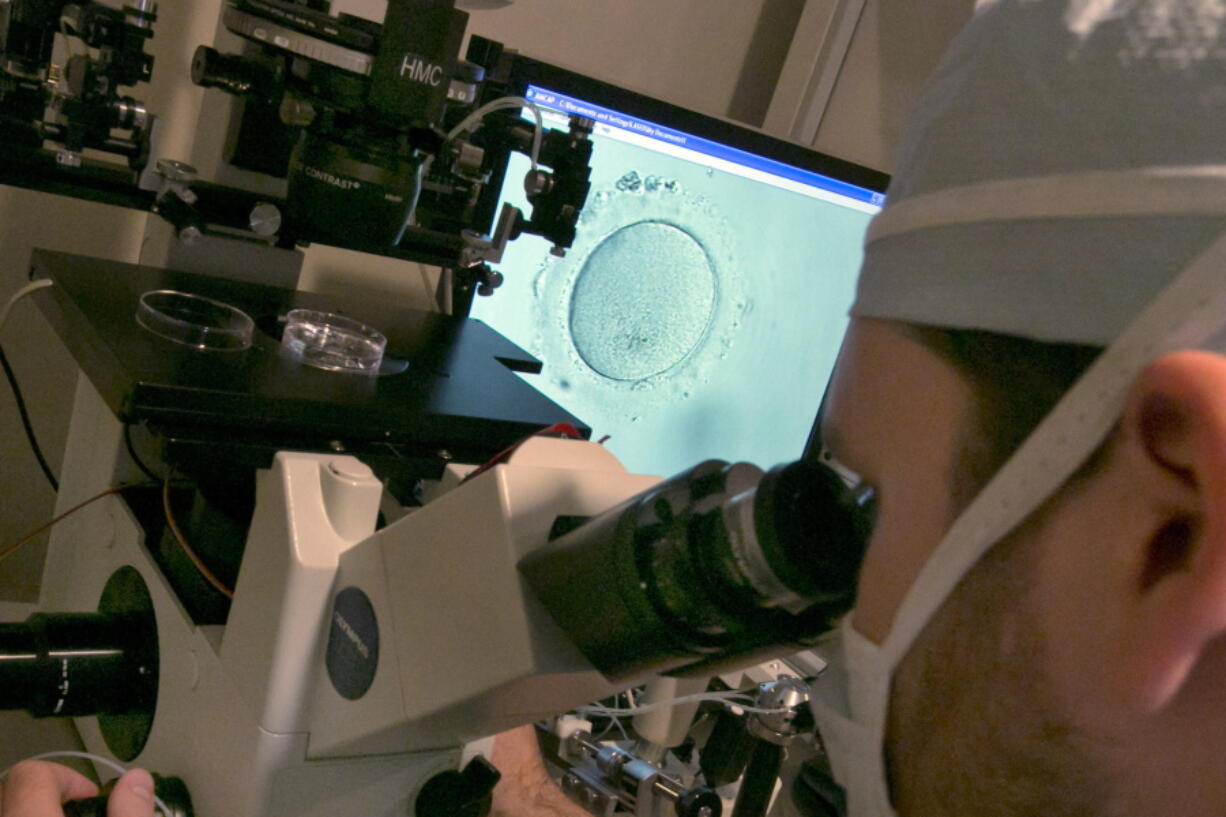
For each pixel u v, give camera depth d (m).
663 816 0.69
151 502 0.70
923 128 0.42
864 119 1.17
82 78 0.70
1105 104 0.34
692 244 0.96
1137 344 0.31
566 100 0.86
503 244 0.83
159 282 0.76
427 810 0.61
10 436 0.90
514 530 0.51
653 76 1.12
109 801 0.57
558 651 0.50
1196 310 0.30
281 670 0.57
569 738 0.74
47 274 0.74
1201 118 0.32
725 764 0.68
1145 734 0.32
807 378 1.04
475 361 0.80
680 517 0.47
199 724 0.61
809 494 0.45
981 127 0.38
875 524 0.42
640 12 1.08
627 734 0.79
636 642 0.47
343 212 0.67
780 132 1.14
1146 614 0.30
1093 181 0.34
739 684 0.84
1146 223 0.33
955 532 0.36
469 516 0.52
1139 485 0.30
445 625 0.52
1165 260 0.32
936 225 0.39
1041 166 0.35
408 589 0.54
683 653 0.47
